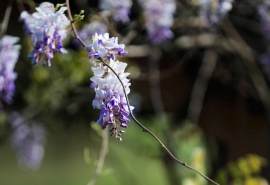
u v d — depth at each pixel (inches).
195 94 88.7
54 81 93.4
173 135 97.4
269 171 92.8
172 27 85.0
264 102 88.0
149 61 89.0
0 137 94.9
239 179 90.5
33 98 95.3
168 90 94.0
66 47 89.4
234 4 82.9
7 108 97.3
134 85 91.3
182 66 92.1
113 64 53.5
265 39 85.9
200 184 95.5
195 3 77.1
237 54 89.0
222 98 95.9
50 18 56.1
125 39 78.3
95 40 53.5
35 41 56.1
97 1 80.6
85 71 91.9
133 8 80.9
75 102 92.9
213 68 88.6
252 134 95.3
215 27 82.7
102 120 53.2
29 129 102.1
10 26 86.0
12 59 65.1
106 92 53.0
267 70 86.7
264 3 78.7
